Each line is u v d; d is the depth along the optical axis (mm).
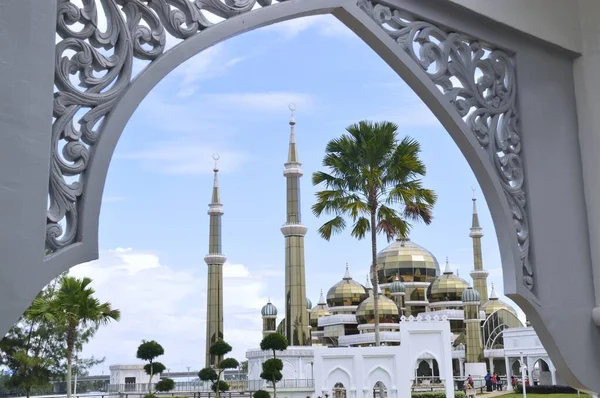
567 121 4480
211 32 3121
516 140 4230
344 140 15531
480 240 46281
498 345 40812
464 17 4082
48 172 2590
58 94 2689
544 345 4203
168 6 3033
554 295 4152
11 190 2492
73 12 2773
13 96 2533
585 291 4289
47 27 2645
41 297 18500
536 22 4348
